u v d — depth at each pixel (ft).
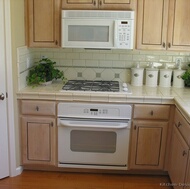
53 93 9.43
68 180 9.86
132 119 9.55
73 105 9.50
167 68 11.09
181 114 8.41
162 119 9.50
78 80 11.30
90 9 9.66
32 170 10.43
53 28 9.99
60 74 10.93
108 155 9.87
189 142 7.39
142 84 10.96
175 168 8.74
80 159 9.98
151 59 11.12
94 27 9.55
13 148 9.80
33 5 9.86
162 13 9.76
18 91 9.58
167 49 10.00
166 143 9.68
